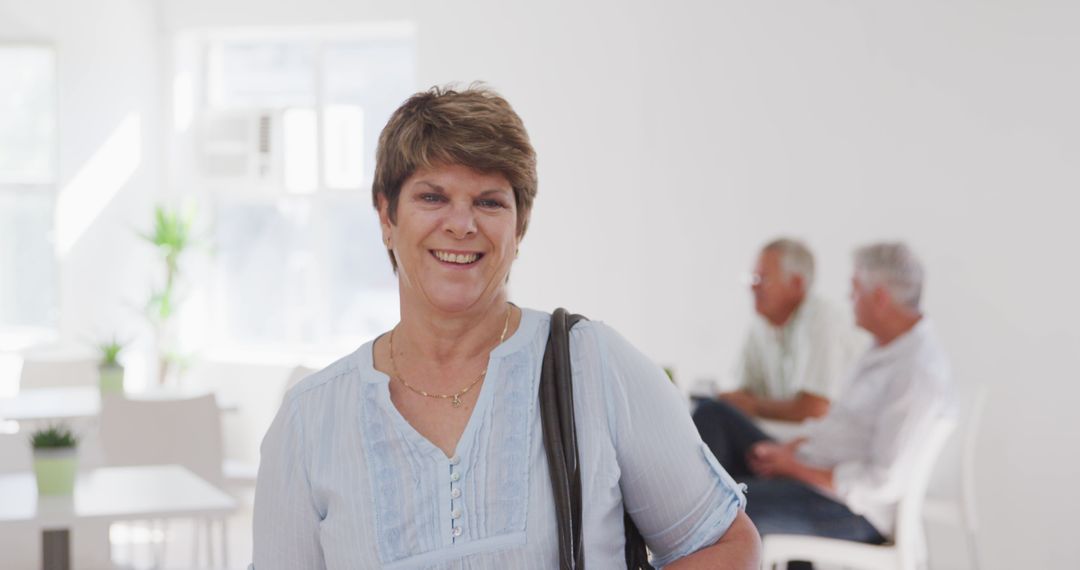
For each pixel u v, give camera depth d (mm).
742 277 6758
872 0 6363
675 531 1694
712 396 5113
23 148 8312
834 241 6488
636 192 7070
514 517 1627
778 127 6641
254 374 8406
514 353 1705
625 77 7094
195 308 8703
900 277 4402
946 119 6203
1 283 8336
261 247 8664
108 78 8375
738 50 6750
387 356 1753
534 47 7379
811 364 5062
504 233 1676
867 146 6398
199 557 6465
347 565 1660
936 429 4340
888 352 4430
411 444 1665
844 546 4375
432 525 1638
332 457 1707
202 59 8727
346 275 8492
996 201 6094
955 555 6125
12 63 8281
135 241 8523
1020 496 6023
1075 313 5934
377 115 8344
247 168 8523
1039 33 6000
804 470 4484
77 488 3926
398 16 7852
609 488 1648
